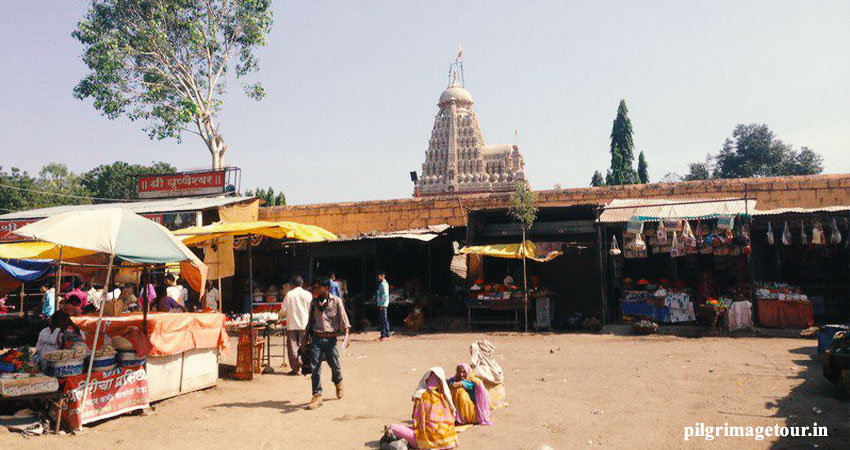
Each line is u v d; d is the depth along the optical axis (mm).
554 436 6168
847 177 17078
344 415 7277
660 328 14625
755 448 5625
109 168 66062
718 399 7555
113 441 6266
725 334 13883
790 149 60688
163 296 12328
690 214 14742
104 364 7035
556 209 16969
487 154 83750
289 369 10945
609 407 7340
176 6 30125
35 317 13133
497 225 18000
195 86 31844
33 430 6387
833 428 6094
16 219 21328
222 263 17000
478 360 7395
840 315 15602
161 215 19969
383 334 15484
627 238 15602
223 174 24578
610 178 56500
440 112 85312
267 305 19297
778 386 8172
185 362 8656
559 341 13852
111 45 28453
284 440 6254
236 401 8188
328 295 8016
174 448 6023
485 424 6613
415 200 21484
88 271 14055
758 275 16062
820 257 15938
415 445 5832
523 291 16406
